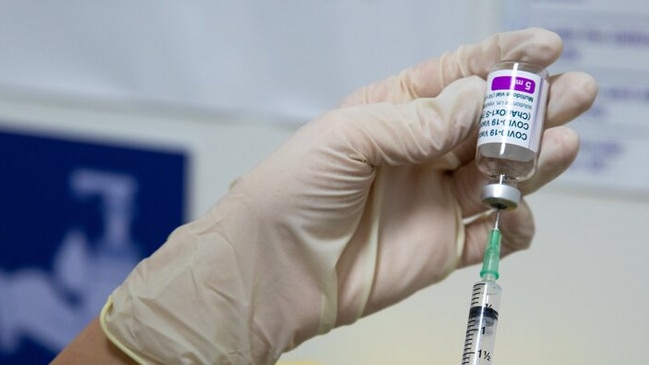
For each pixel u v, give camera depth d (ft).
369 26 4.28
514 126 2.61
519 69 2.65
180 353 2.82
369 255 3.06
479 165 2.72
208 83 4.40
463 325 4.18
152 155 4.42
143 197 4.41
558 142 2.83
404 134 2.83
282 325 2.96
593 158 4.17
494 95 2.66
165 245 2.96
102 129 4.43
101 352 2.92
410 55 4.25
